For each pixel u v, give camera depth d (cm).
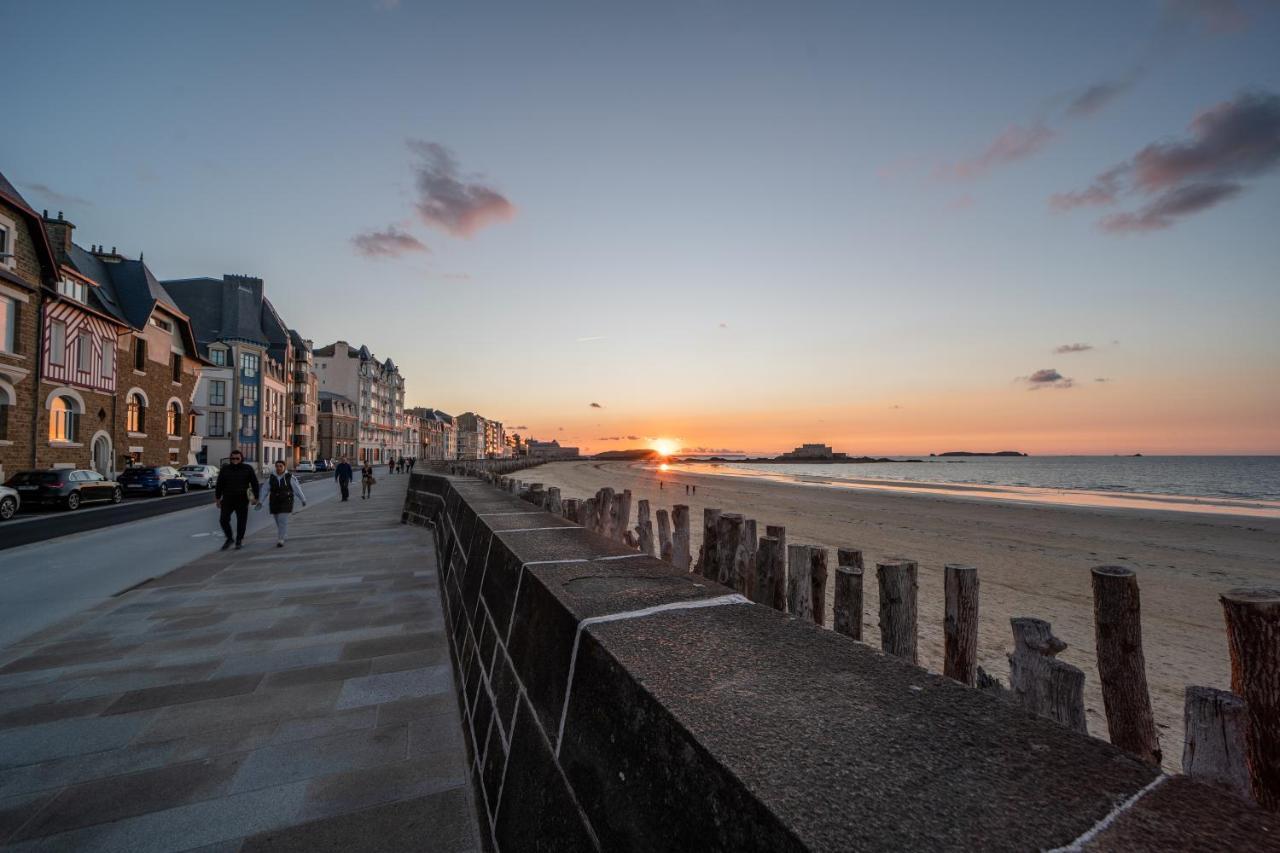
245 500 974
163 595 649
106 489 1953
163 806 266
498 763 227
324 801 271
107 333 2530
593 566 244
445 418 14575
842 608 257
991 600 936
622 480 5444
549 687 180
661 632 154
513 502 613
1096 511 2461
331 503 1900
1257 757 137
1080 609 882
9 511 1542
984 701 112
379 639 500
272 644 486
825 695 115
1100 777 83
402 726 345
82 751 315
